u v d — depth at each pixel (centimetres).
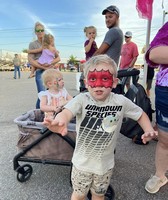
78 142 158
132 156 276
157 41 171
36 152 207
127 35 578
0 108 525
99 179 158
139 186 215
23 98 671
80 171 157
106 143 153
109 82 149
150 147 303
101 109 152
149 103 238
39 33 372
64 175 231
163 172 206
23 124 204
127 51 589
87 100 153
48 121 131
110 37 293
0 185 215
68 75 2006
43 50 374
